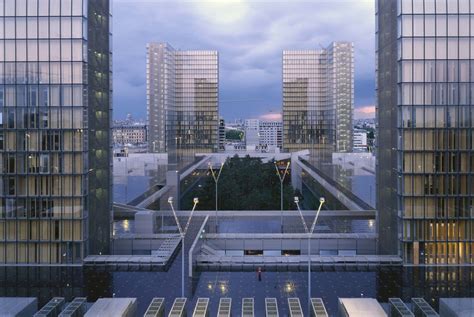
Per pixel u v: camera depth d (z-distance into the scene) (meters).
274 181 173.38
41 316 52.53
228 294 69.19
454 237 84.31
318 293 69.94
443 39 83.75
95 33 90.12
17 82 84.31
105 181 94.12
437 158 83.88
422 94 83.75
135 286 73.12
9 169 84.62
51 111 84.19
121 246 95.50
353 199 131.62
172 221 112.56
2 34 84.19
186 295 68.75
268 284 74.06
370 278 77.19
